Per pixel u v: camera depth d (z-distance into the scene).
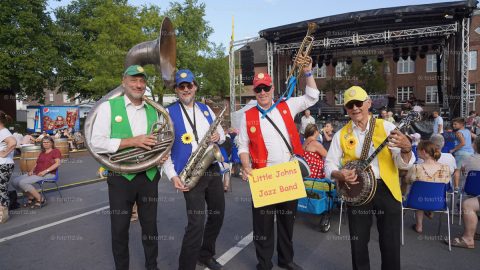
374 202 2.83
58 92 26.66
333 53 18.20
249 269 3.69
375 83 23.17
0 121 5.46
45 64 21.92
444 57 16.98
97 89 18.25
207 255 3.62
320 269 3.67
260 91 3.26
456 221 5.32
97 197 7.27
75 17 28.05
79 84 24.45
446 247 4.28
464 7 12.54
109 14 17.72
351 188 2.80
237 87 26.77
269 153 3.29
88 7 27.09
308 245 4.36
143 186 3.14
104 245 4.48
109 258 4.05
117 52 17.36
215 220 3.51
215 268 3.62
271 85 3.28
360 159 2.85
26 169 7.38
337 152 3.02
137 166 3.02
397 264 2.79
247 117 3.35
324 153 5.08
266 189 3.20
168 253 4.12
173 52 4.20
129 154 3.04
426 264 3.78
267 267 3.31
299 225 5.14
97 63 17.86
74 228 5.20
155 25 19.45
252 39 15.55
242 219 5.50
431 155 4.29
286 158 3.30
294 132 3.33
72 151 15.25
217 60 26.27
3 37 20.64
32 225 5.36
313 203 4.68
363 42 15.95
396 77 26.25
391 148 2.71
